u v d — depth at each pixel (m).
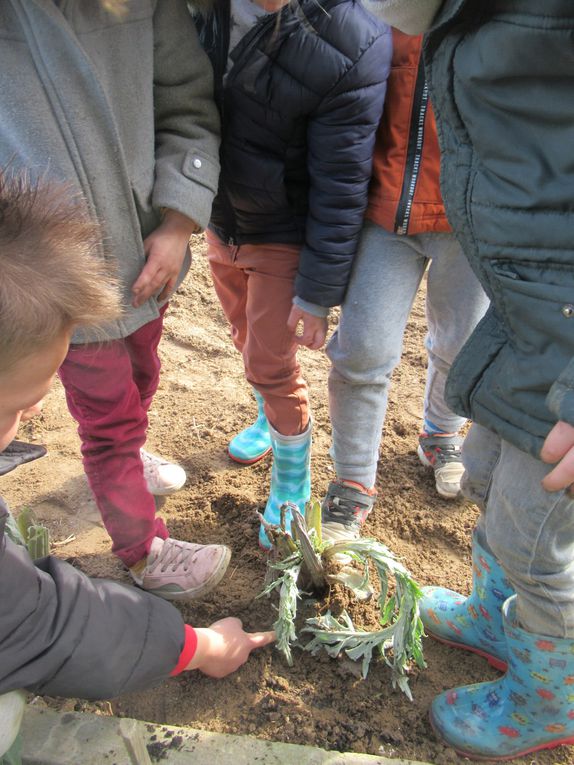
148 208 1.70
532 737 1.63
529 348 1.21
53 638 1.26
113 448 1.88
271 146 1.80
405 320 2.01
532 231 1.12
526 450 1.25
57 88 1.48
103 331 1.61
